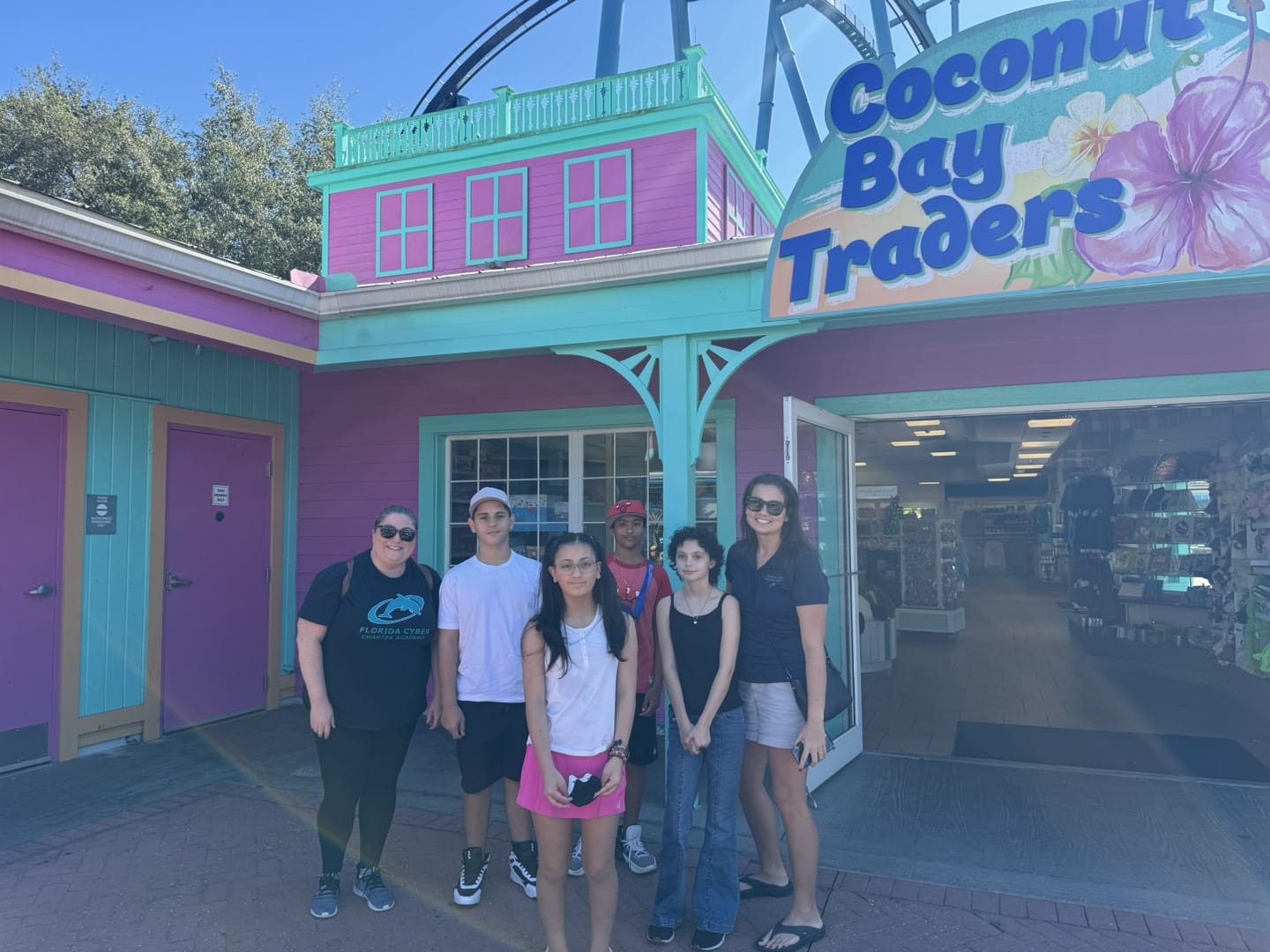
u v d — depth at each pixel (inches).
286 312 215.8
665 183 376.2
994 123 155.6
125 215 670.5
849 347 227.1
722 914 123.0
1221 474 300.2
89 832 167.2
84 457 218.5
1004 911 133.2
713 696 121.5
